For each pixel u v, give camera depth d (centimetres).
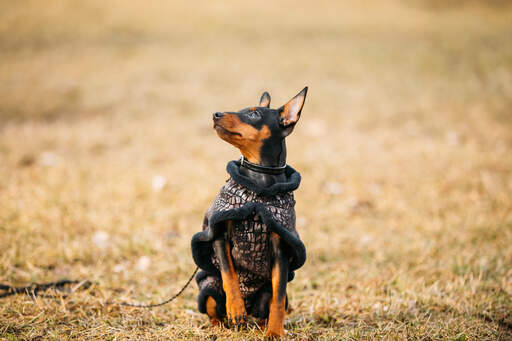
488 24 1658
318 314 350
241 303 287
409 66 1202
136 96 994
